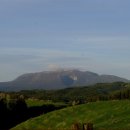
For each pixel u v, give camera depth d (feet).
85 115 250.78
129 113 232.94
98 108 258.16
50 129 205.46
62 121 249.75
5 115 435.94
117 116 231.50
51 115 264.93
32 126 254.68
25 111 471.62
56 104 599.98
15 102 456.04
